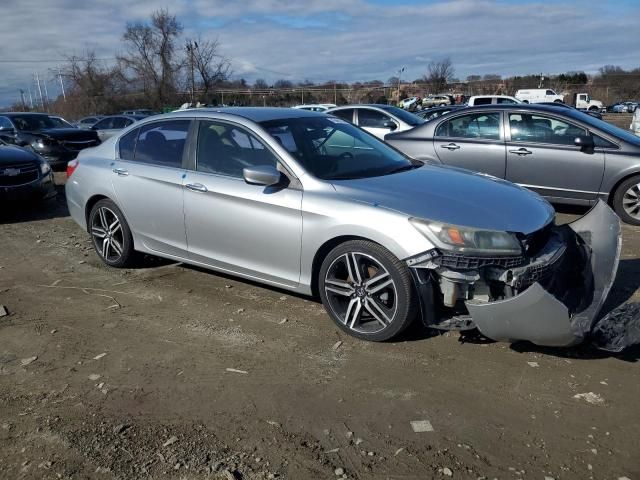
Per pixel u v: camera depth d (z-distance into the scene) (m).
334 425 3.03
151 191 5.06
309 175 4.17
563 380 3.41
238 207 4.45
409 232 3.60
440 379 3.46
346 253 3.91
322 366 3.65
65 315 4.56
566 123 7.34
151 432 3.00
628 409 3.11
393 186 4.07
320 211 3.98
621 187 7.07
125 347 3.99
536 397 3.24
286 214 4.18
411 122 11.32
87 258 6.07
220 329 4.23
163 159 5.09
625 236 6.54
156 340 4.08
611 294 4.74
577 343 3.35
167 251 5.13
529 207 3.97
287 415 3.13
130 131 5.46
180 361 3.77
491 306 3.36
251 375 3.57
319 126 4.87
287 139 4.47
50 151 13.57
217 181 4.60
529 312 3.29
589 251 4.11
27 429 3.05
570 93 54.91
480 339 3.93
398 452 2.80
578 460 2.71
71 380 3.55
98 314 4.57
